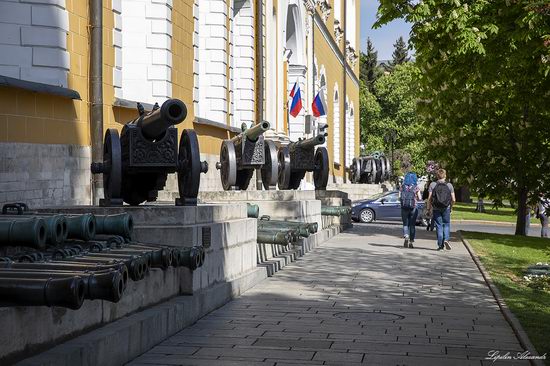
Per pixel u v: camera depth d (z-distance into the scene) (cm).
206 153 2177
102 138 1420
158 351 739
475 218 3753
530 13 1645
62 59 1309
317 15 4447
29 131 1206
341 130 5719
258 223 1371
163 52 1797
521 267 1423
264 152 1873
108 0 1507
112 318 709
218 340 790
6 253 672
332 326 870
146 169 993
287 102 3650
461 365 703
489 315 951
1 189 1127
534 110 2188
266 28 3108
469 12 1825
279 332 834
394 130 7519
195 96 2053
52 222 604
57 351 578
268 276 1274
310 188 4181
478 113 2209
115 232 782
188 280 898
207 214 1001
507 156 2252
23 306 545
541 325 862
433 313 961
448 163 2289
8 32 1276
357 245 1914
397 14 1945
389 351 753
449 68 2009
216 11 2330
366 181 4997
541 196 2306
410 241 1892
